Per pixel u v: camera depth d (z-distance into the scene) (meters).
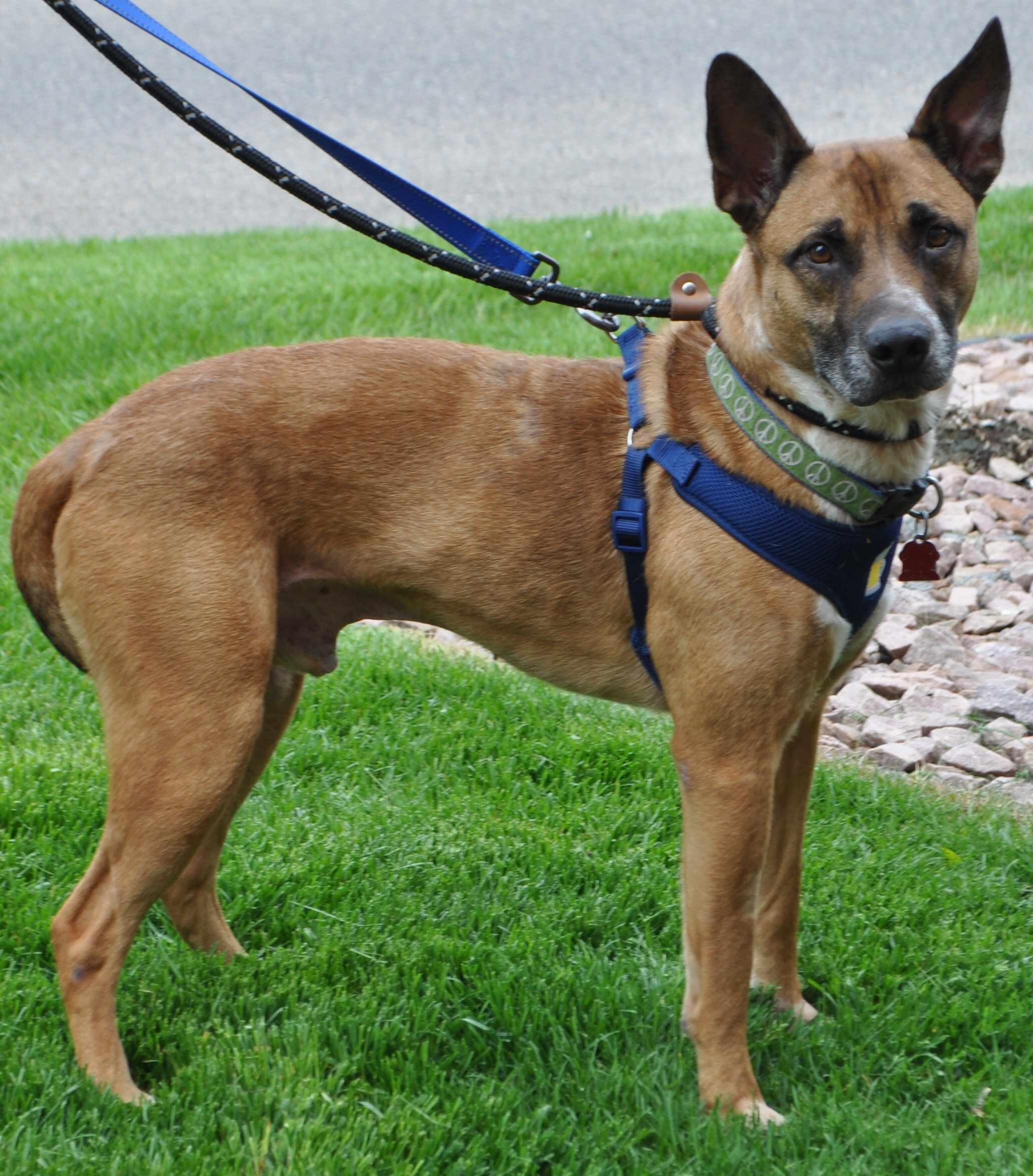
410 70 14.35
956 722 4.71
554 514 3.02
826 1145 2.73
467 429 3.04
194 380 3.01
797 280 2.81
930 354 2.68
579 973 3.28
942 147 2.92
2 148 12.71
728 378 2.90
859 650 3.04
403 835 3.81
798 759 3.16
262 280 8.00
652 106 13.26
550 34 15.36
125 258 8.86
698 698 2.85
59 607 3.07
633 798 4.10
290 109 13.24
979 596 5.52
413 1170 2.59
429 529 3.04
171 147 12.66
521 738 4.40
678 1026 3.13
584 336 7.00
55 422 6.25
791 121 2.87
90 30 3.23
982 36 2.85
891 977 3.30
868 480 2.86
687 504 2.87
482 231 3.41
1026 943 3.45
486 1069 3.04
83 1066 2.87
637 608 2.97
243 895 3.56
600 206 10.43
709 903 2.85
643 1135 2.76
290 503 2.99
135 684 2.89
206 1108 2.75
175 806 2.89
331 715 4.45
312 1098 2.76
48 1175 2.54
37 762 3.99
